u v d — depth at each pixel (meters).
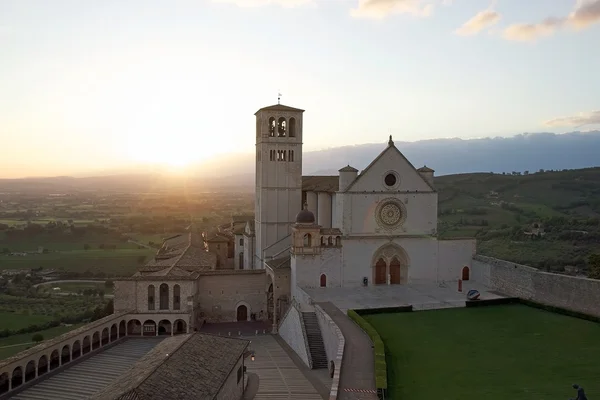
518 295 78.88
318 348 65.38
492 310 73.19
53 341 63.03
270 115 96.75
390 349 56.50
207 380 46.06
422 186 87.00
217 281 87.50
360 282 85.06
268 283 88.69
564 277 71.19
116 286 79.50
